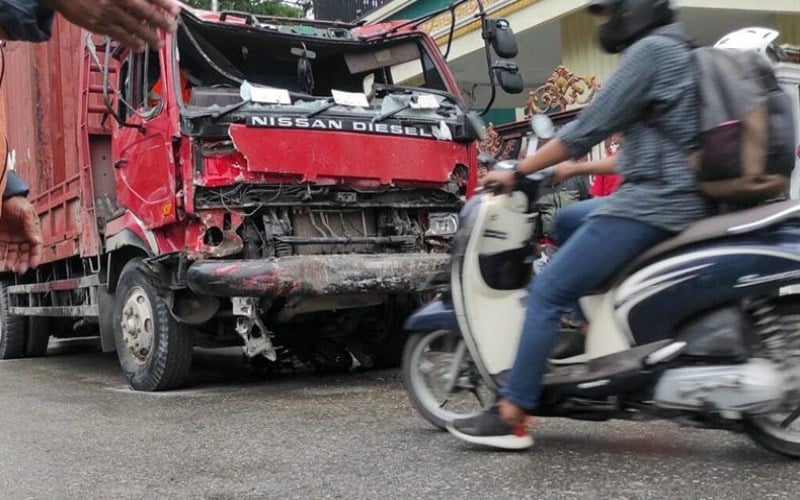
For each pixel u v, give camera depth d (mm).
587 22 11305
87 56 6840
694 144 3250
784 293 3285
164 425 4805
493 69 6527
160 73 5914
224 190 5691
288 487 3408
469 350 3811
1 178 1692
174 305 5887
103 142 7043
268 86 6648
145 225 6094
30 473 3844
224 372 7316
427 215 6605
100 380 7203
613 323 3432
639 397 3436
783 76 6457
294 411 5062
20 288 8930
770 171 3182
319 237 6066
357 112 6227
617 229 3334
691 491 3090
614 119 3307
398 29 7230
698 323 3256
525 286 3885
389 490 3287
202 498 3328
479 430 3721
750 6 10594
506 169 3619
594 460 3564
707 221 3260
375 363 7227
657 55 3250
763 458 3516
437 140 6492
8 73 8938
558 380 3516
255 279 5273
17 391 6684
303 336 6652
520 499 3080
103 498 3396
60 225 7879
